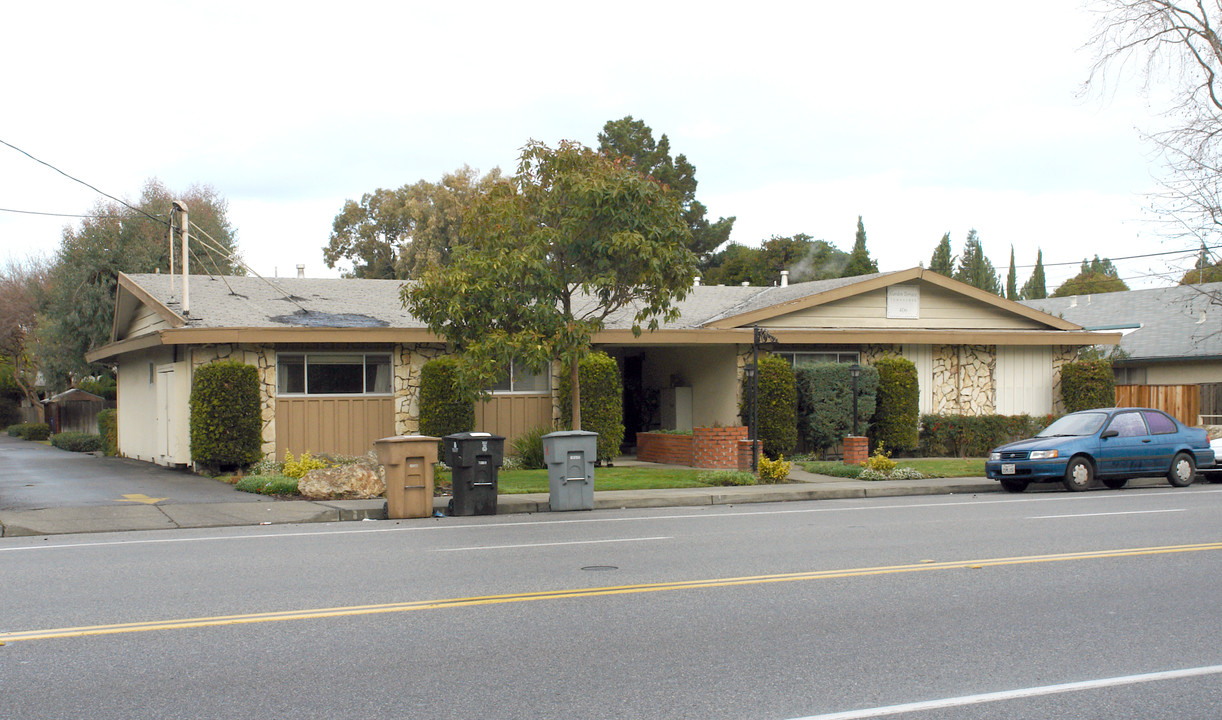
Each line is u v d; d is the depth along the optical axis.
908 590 9.03
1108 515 14.70
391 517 15.09
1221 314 36.56
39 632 7.45
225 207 46.91
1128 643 7.17
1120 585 9.26
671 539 12.41
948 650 6.97
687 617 7.96
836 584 9.31
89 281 36.84
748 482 19.16
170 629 7.56
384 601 8.55
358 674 6.37
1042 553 11.10
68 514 14.57
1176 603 8.49
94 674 6.37
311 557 10.98
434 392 21.64
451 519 15.02
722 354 25.25
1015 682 6.21
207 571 10.06
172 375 22.27
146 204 40.34
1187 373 35.44
